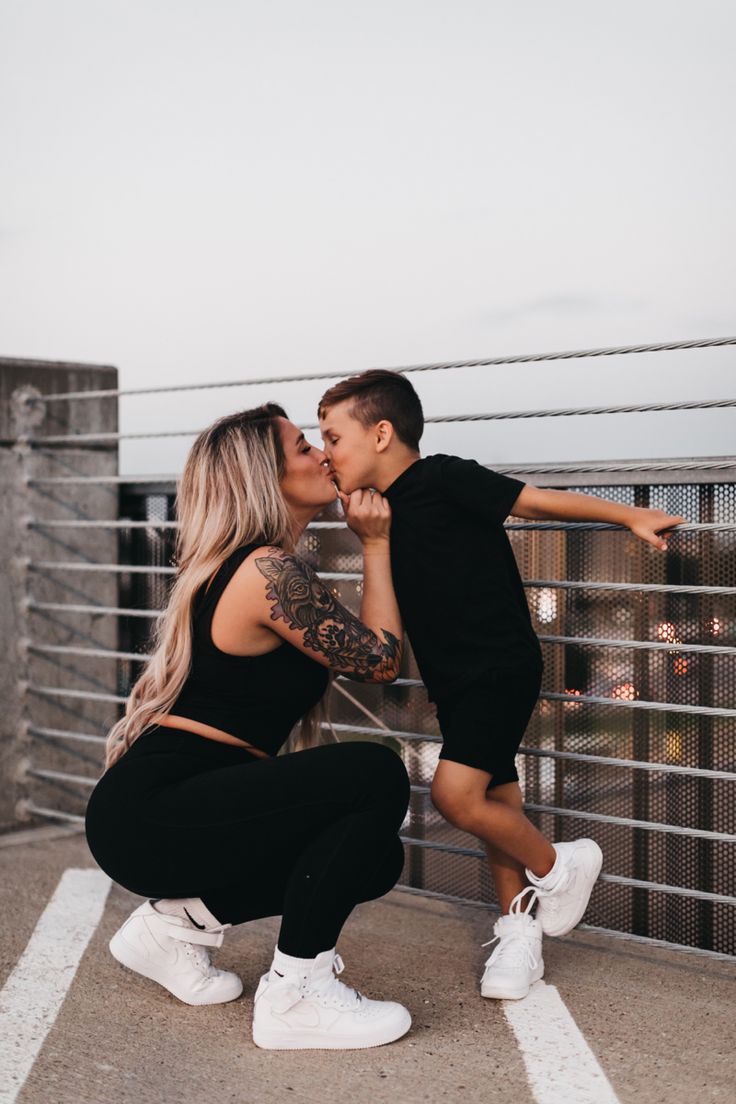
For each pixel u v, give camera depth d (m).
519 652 2.29
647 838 2.82
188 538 2.25
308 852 2.11
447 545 2.29
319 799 2.08
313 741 2.51
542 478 2.87
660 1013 2.29
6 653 3.81
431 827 3.16
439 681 2.33
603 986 2.45
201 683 2.18
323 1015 2.10
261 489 2.22
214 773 2.12
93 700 4.03
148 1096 1.93
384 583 2.31
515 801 2.44
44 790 3.90
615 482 2.78
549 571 2.95
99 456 4.02
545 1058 2.07
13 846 3.67
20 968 2.54
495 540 2.33
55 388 3.89
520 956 2.39
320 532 3.39
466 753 2.27
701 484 2.68
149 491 3.98
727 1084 1.96
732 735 2.67
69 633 3.95
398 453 2.38
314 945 2.10
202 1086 1.96
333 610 2.16
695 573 2.71
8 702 3.82
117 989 2.42
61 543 3.92
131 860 2.11
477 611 2.29
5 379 3.78
